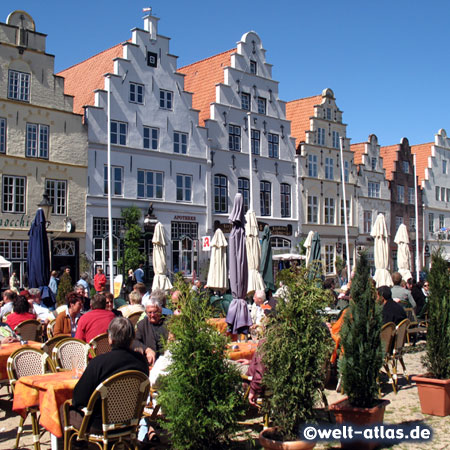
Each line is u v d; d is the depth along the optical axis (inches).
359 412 261.9
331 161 1603.1
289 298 233.3
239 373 227.1
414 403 351.6
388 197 1811.0
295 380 227.5
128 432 225.8
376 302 274.7
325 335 233.0
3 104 960.3
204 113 1350.9
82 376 225.6
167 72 1207.6
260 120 1407.5
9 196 966.4
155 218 1142.3
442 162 2096.5
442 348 324.8
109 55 1215.6
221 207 1304.1
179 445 220.7
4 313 492.1
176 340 225.3
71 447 234.5
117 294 909.2
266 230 781.3
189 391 217.9
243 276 513.3
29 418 325.4
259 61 1417.3
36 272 594.2
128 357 229.1
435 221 2042.3
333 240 1587.1
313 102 1604.3
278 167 1446.9
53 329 411.8
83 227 1048.2
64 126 1035.3
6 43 967.0
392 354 386.0
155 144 1179.9
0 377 330.0
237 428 225.6
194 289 235.5
